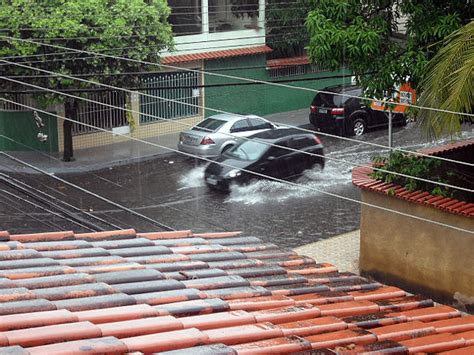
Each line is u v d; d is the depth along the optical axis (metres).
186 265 9.57
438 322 8.86
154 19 28.19
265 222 22.56
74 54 26.66
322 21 16.38
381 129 34.28
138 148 31.06
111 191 25.53
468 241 15.62
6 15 25.61
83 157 29.69
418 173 16.70
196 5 35.50
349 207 23.78
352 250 20.16
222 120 29.73
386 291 9.95
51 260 8.91
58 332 6.23
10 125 29.81
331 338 7.35
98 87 27.72
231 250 10.90
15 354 5.50
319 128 34.00
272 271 10.02
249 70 35.81
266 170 25.67
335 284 10.06
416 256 16.64
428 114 12.95
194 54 33.72
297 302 8.60
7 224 21.23
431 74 12.98
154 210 23.45
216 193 25.23
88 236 10.70
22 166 28.30
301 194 24.97
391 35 16.92
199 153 29.25
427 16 15.66
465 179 17.11
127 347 6.09
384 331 8.04
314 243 20.81
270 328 7.19
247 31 35.56
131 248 10.21
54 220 21.70
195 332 6.68
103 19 26.80
